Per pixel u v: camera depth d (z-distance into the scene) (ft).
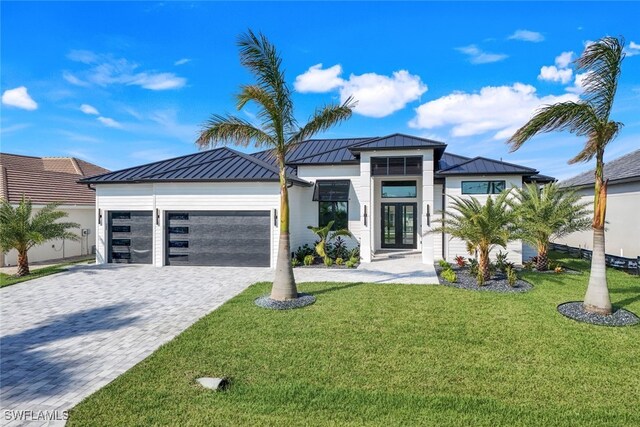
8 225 51.49
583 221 53.31
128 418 16.40
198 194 59.11
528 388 19.07
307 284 44.29
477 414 16.63
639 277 48.26
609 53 29.96
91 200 85.10
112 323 30.73
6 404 17.84
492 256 59.72
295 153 84.17
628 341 25.48
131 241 61.57
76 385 19.85
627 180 56.70
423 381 19.81
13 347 25.46
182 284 45.91
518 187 58.80
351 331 27.58
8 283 47.34
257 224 58.18
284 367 21.57
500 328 28.07
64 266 59.82
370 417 16.43
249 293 40.06
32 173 82.84
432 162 60.95
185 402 17.74
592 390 18.89
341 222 68.59
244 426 15.79
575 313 31.40
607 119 31.04
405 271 53.93
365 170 62.54
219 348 24.43
